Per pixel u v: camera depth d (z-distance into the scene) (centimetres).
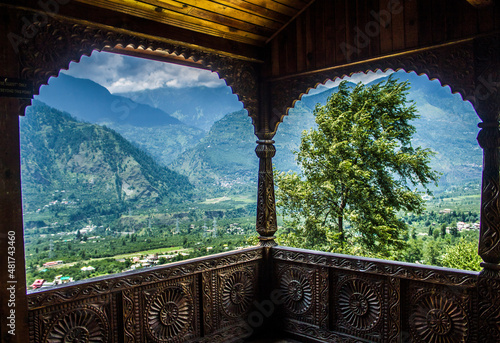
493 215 278
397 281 335
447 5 296
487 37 277
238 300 401
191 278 361
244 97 408
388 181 910
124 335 308
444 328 311
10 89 235
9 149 235
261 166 429
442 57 303
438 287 314
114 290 300
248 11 352
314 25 379
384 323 345
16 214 237
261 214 428
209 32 354
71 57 266
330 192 916
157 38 314
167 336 340
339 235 941
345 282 372
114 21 283
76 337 280
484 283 282
